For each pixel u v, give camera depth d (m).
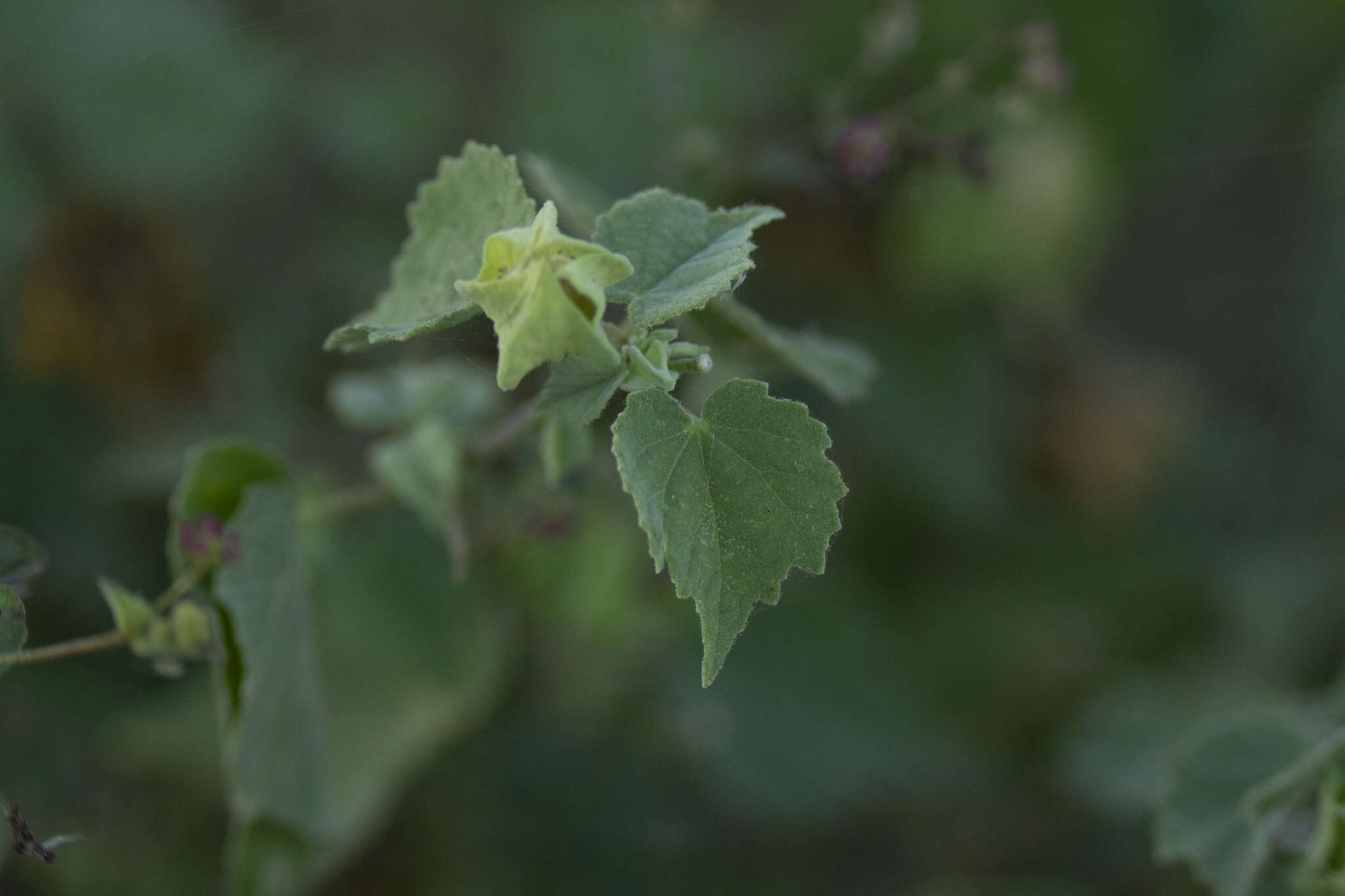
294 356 1.12
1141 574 1.25
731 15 1.24
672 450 0.58
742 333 0.66
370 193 1.19
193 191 1.12
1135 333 1.45
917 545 1.18
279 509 0.67
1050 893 1.07
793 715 1.05
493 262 0.58
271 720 0.67
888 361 1.12
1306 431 1.41
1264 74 1.31
